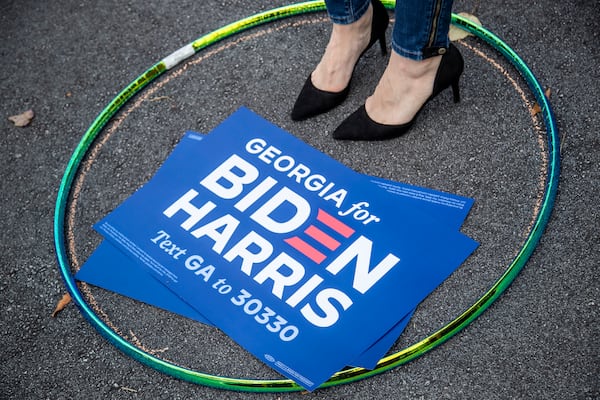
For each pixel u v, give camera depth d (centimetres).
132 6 288
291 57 263
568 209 216
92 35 282
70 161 245
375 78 252
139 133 253
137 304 216
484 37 253
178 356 206
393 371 197
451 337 199
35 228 237
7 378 210
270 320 206
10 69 277
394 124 231
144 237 227
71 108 263
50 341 214
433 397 192
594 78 242
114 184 242
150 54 274
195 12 282
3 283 227
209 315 209
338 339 201
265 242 220
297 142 241
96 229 232
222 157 241
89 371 208
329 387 197
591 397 186
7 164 253
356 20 224
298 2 279
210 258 220
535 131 233
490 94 244
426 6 193
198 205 231
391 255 214
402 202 224
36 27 287
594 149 227
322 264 214
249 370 202
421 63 213
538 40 254
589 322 196
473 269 210
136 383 204
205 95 259
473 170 228
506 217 218
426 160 232
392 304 205
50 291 224
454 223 218
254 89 257
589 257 207
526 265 208
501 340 197
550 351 194
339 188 229
